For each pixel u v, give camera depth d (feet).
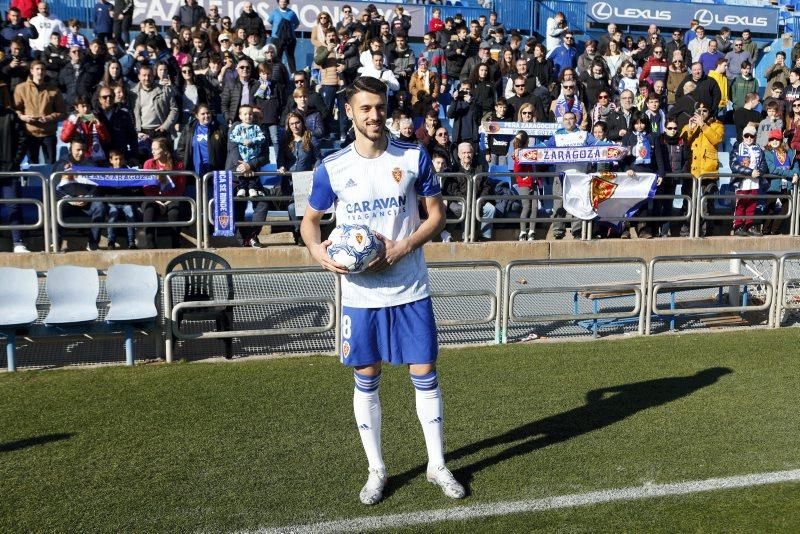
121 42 48.57
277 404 19.75
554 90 46.03
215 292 29.01
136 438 17.51
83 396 20.34
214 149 35.09
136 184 32.94
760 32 69.10
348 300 14.51
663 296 32.94
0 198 32.81
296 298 24.14
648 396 20.49
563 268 34.58
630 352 24.85
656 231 40.11
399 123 37.22
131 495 14.76
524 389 21.06
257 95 39.93
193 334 23.54
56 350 24.58
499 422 18.58
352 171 14.08
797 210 39.99
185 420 18.62
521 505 14.38
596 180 36.50
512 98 42.16
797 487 15.15
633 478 15.52
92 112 34.78
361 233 13.70
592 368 23.06
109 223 31.83
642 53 53.36
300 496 14.74
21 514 14.02
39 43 47.19
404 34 47.42
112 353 24.72
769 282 28.55
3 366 23.50
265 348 25.49
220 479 15.44
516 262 25.62
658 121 40.70
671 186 39.68
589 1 64.90
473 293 25.54
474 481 15.38
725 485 15.21
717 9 68.23
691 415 19.08
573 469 15.93
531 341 26.22
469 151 36.47
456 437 17.67
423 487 15.11
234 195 34.06
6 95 37.32
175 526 13.64
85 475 15.62
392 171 14.11
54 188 31.19
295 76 39.96
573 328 28.50
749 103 45.11
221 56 44.68
